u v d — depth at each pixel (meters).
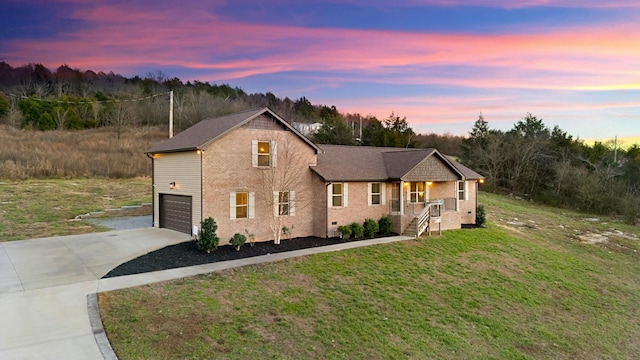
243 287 10.98
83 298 9.33
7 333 7.49
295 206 18.44
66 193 26.03
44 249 14.11
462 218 24.23
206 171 15.66
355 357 8.42
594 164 41.53
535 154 43.28
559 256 19.72
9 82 74.88
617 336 12.09
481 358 9.47
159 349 7.34
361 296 11.60
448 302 12.27
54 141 45.91
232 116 18.59
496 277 15.13
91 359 6.72
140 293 9.83
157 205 19.14
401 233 20.06
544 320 12.31
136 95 72.75
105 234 17.05
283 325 9.15
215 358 7.34
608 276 17.98
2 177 28.20
